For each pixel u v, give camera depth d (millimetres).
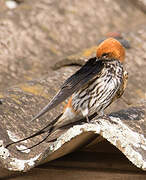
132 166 9195
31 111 10430
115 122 8945
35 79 12203
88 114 9523
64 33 15617
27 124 10000
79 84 8844
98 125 8320
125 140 8258
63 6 16750
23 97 10820
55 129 9383
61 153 8914
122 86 9633
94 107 9438
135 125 9234
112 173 9234
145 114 9859
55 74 12547
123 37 14930
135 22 17000
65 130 9508
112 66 9344
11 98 10633
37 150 9320
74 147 9031
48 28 15672
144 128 9234
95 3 17359
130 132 8797
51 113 10594
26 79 13430
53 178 9266
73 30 15828
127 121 9320
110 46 9406
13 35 15203
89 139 9031
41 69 13945
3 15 16250
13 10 16594
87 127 8273
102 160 9328
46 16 16094
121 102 12242
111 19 16906
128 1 18062
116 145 8188
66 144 8477
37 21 15875
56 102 8484
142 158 8117
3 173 9094
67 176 9266
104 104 9539
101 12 17062
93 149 9406
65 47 15102
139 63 13781
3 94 10820
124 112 9820
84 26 16125
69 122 9445
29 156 9117
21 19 15945
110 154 9359
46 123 10242
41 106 10711
